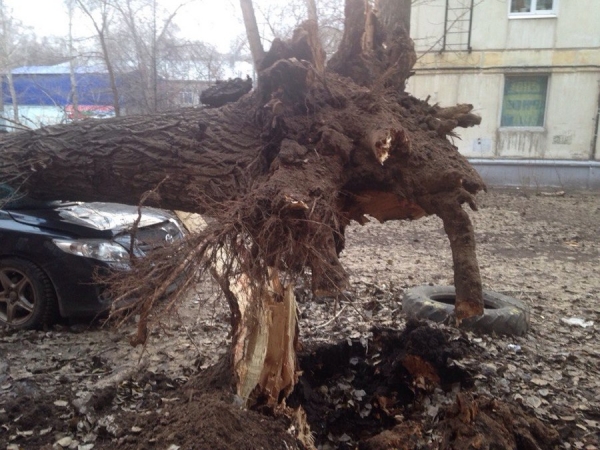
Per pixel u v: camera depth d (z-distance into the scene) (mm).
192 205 3471
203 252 2436
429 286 5871
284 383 3502
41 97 13531
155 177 3469
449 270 7305
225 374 3438
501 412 3131
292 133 3064
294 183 2645
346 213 3283
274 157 3113
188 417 2977
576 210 12367
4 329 5070
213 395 3199
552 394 3895
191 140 3428
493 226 10594
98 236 5105
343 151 2934
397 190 3076
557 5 14680
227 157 3262
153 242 2895
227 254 2512
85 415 3398
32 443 3160
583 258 8219
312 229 2523
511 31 15031
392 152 2994
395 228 10359
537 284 6793
